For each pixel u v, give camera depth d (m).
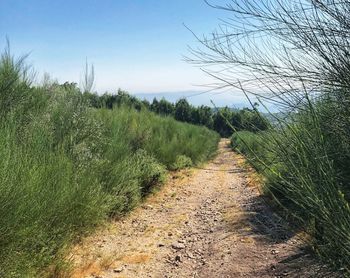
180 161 15.06
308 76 2.34
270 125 2.45
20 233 3.86
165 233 6.74
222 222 7.28
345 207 2.11
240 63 2.40
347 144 2.37
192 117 29.28
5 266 3.69
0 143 4.53
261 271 4.64
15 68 6.95
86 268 4.79
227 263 5.10
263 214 7.04
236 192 10.74
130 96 17.55
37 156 5.51
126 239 6.28
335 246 2.30
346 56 2.22
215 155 23.98
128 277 4.75
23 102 6.95
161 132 15.93
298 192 2.36
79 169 6.50
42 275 4.19
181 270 5.07
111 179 7.44
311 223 2.69
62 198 5.04
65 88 8.52
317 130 2.28
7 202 3.83
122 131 10.37
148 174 9.82
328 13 2.21
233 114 2.56
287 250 5.16
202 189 11.45
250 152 2.68
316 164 2.29
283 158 2.46
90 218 5.91
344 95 2.29
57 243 4.64
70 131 7.25
